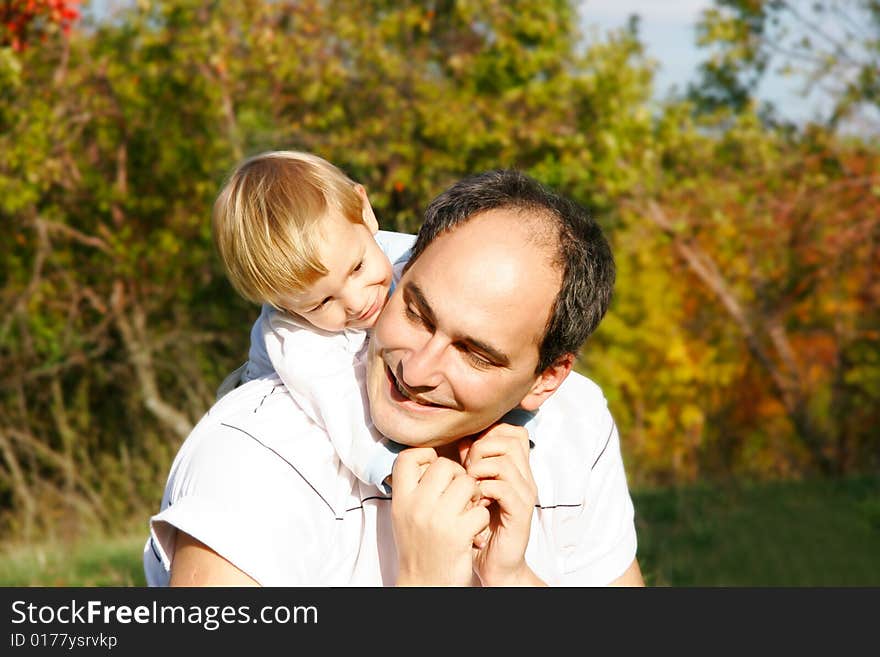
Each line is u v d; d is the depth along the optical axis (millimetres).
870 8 10711
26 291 8555
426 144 8219
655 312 13008
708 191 10422
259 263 2227
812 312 12836
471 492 1819
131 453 9305
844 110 10844
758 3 10867
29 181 7797
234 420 1915
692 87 11320
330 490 1884
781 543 6465
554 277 1794
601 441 2172
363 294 2258
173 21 8336
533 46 8883
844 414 12453
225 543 1755
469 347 1771
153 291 9141
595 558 2135
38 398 9031
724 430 13031
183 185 9016
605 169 8336
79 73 8297
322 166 2432
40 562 5797
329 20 8250
